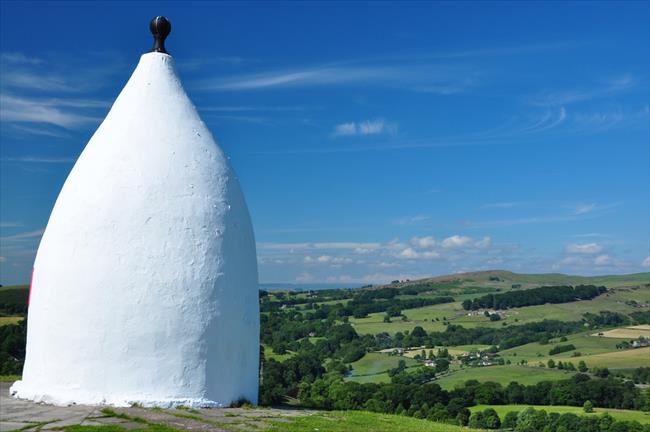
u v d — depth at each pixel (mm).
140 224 13586
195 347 13531
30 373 14047
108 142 14438
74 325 13320
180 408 13117
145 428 11211
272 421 12742
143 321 13234
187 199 14070
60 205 14344
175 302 13438
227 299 14141
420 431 13359
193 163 14516
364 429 12820
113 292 13273
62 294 13516
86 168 14312
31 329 14242
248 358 14688
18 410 12562
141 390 13172
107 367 13164
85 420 11711
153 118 14727
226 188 14828
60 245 13820
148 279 13367
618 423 47250
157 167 14109
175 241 13703
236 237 14664
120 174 13930
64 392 13242
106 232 13516
